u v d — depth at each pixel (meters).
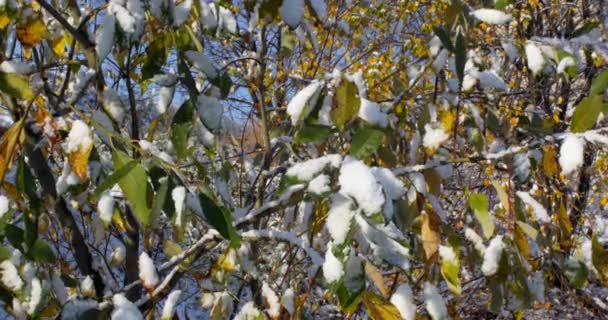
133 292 1.90
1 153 1.27
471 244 1.50
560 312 3.22
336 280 1.26
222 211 1.32
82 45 1.52
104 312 1.34
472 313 3.03
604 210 3.68
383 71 3.46
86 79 1.64
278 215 2.50
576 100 4.50
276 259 2.18
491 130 1.80
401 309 1.35
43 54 1.85
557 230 1.67
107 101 1.53
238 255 1.69
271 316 1.49
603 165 3.44
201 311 3.24
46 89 1.61
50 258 1.45
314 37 1.87
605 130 1.41
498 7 1.58
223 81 1.67
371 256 1.34
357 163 1.25
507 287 1.51
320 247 1.70
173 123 1.60
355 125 1.57
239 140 2.84
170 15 1.52
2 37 1.53
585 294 3.05
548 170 1.49
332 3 2.93
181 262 1.63
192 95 1.58
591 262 1.51
